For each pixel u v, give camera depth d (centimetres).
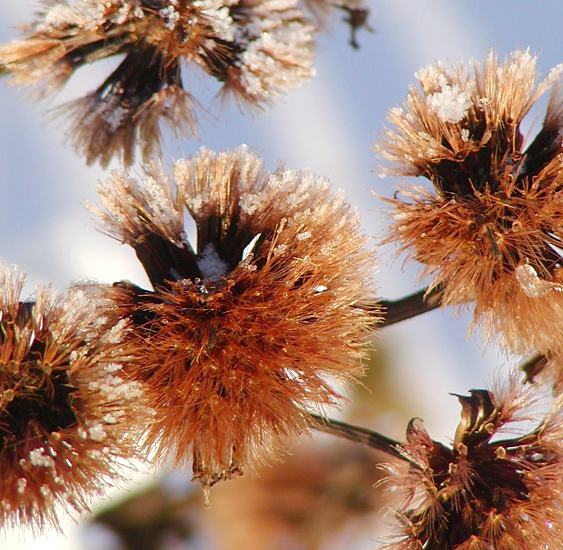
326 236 27
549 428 28
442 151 28
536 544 28
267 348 27
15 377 27
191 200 28
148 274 28
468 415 28
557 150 28
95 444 27
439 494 28
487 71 28
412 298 28
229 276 27
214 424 27
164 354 27
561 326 28
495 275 28
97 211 28
